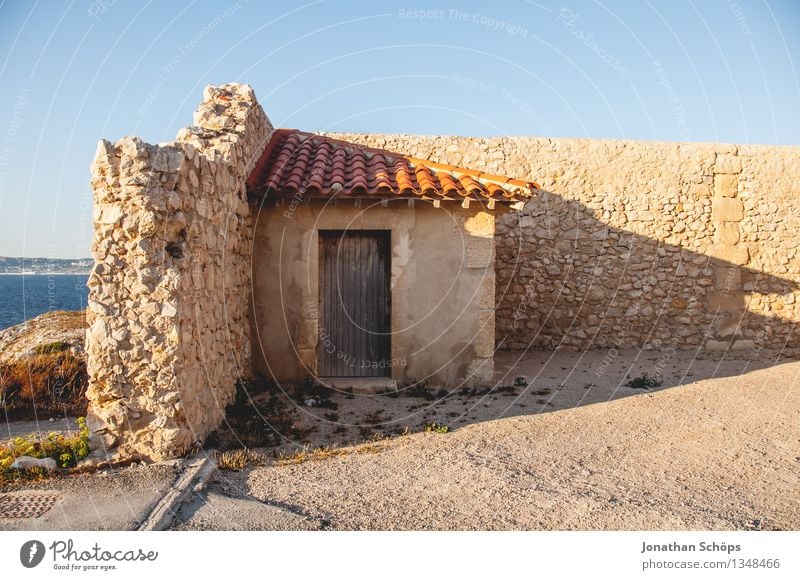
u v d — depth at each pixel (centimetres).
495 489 499
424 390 848
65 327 1122
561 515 454
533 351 1208
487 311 860
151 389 536
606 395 852
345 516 446
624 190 1217
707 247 1230
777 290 1241
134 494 463
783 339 1241
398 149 1178
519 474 536
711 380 959
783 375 1004
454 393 842
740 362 1122
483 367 866
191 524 425
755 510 473
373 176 861
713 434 671
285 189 806
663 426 700
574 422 711
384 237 884
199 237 610
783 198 1234
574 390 882
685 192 1223
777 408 786
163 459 535
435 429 667
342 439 638
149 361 537
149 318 538
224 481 508
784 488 520
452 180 858
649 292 1225
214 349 662
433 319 859
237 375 769
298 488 498
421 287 856
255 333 843
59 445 539
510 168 1202
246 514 442
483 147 1196
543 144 1207
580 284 1217
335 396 815
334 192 809
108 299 538
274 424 677
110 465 521
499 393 849
